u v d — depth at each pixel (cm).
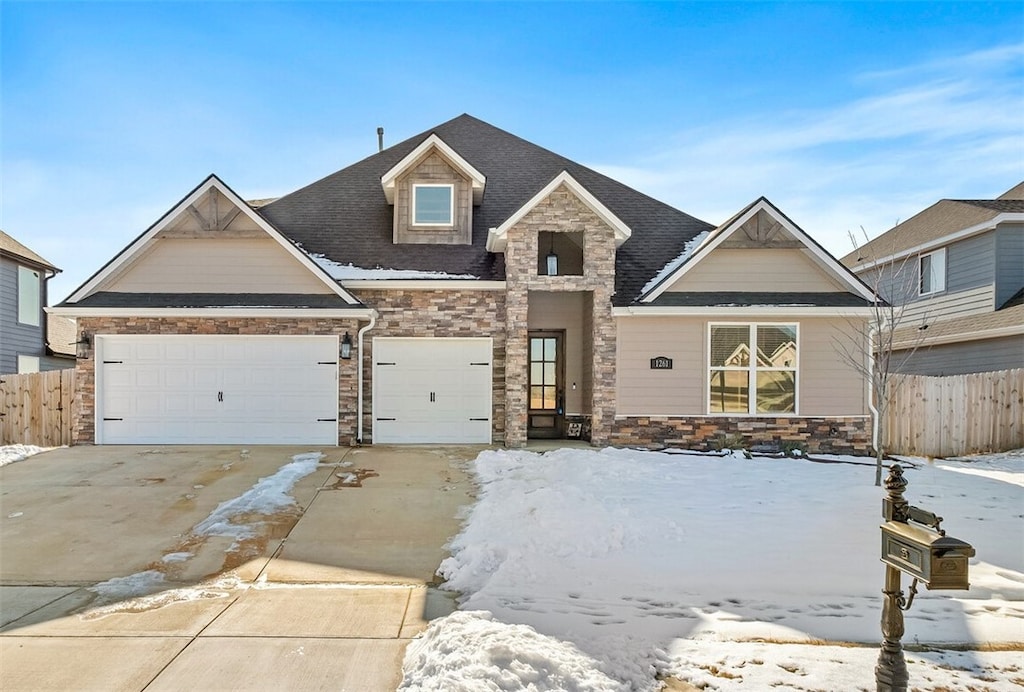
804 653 422
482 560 614
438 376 1252
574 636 439
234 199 1200
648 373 1199
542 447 1204
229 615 496
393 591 552
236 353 1205
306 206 1458
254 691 380
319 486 893
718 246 1202
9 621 484
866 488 870
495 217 1435
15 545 669
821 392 1193
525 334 1216
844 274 1180
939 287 1791
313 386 1210
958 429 1280
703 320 1200
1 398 1287
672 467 991
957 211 1820
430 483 912
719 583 548
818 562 596
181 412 1201
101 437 1193
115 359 1199
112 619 487
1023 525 725
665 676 392
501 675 367
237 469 983
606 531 666
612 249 1216
